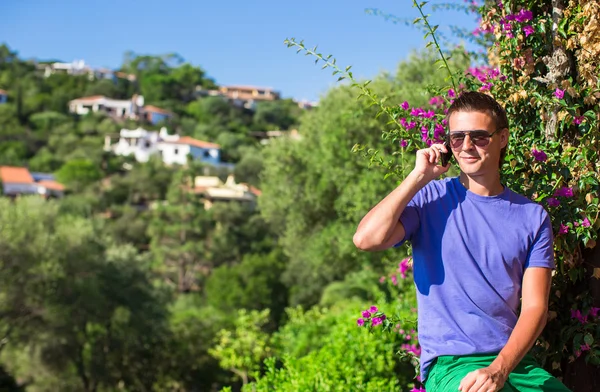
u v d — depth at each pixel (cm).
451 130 236
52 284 2631
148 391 2966
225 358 1864
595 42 312
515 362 211
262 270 4844
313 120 1827
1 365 2855
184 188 7419
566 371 316
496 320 225
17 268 2597
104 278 2783
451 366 223
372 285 1566
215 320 3089
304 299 4419
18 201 2800
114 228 7069
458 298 227
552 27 331
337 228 1708
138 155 11606
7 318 2616
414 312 715
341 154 1596
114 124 12662
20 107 12269
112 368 2902
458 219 233
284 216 1961
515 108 339
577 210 298
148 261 3108
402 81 1404
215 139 13375
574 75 330
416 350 604
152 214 7606
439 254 232
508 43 338
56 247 2669
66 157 10612
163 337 2989
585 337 299
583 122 314
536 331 218
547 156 311
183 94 16025
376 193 1498
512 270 228
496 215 232
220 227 6950
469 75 364
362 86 346
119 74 16275
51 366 2773
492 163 234
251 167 9750
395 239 233
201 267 6819
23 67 14750
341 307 1620
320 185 1755
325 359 647
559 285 312
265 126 14912
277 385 615
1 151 10550
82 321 2720
